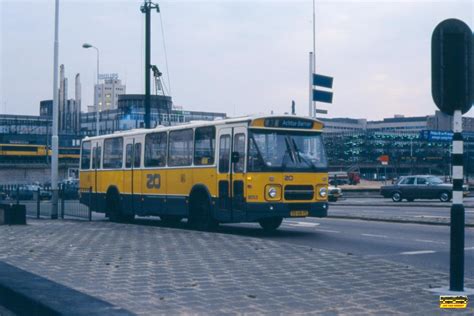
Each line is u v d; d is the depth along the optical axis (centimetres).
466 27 783
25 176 8194
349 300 754
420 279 903
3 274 888
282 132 1698
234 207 1684
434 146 11125
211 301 751
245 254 1191
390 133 13262
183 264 1059
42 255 1191
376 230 1867
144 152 2120
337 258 1130
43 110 15475
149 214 2081
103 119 12581
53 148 2552
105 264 1060
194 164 1856
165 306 724
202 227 1831
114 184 2286
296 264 1055
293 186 1683
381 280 895
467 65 783
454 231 799
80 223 2188
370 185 7625
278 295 785
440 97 782
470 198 4819
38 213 2669
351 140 11494
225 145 1733
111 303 713
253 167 1645
